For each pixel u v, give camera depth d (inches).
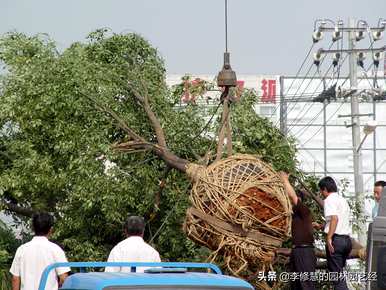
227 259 555.8
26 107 788.6
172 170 763.4
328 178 637.9
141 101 762.2
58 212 825.5
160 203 775.1
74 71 773.9
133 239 520.1
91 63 791.7
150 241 739.4
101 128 760.3
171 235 756.0
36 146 811.4
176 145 774.5
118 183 741.3
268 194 547.8
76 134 757.9
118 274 358.3
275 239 550.3
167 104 799.7
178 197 750.5
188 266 407.8
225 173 552.7
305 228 617.0
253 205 545.0
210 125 792.3
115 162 768.9
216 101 831.7
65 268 493.0
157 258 523.2
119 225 788.0
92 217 786.8
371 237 485.7
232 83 627.8
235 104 794.8
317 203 745.0
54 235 786.2
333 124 2139.5
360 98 1611.7
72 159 757.9
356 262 824.3
